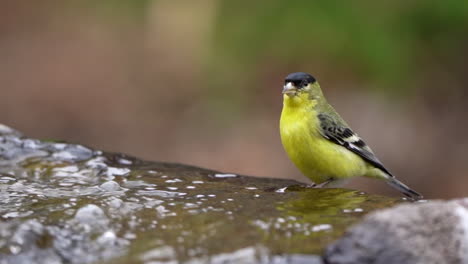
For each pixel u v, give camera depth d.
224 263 3.63
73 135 15.25
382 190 13.52
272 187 5.83
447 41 15.75
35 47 17.61
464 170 14.18
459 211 3.71
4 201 5.07
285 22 15.75
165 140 15.19
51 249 3.93
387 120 14.91
